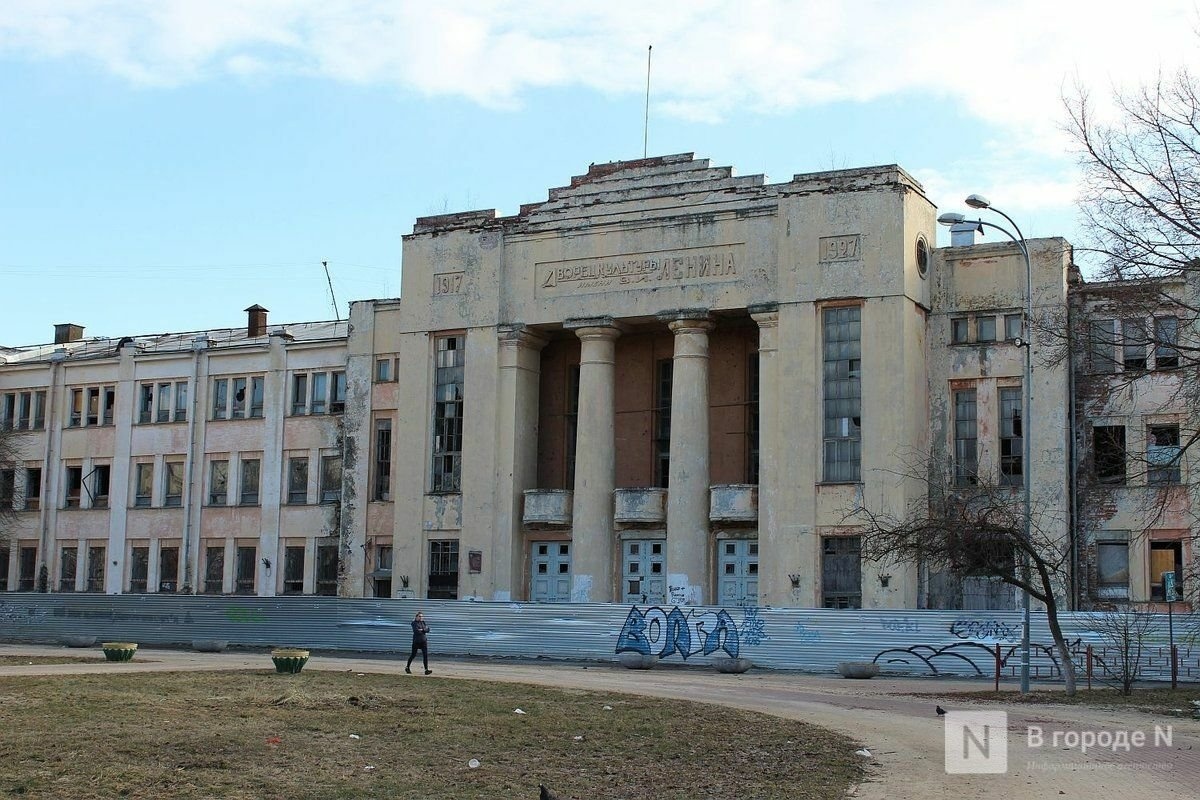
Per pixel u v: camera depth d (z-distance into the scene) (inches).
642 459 2246.6
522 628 1892.2
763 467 1990.7
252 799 721.0
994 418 1955.0
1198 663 1501.0
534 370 2256.4
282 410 2551.7
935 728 1040.2
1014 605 1888.5
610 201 2171.5
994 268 1988.2
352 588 2351.1
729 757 894.4
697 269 2081.7
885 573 1878.7
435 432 2271.2
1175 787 758.5
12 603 2278.5
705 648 1770.4
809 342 1978.3
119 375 2738.7
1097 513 1913.1
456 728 989.8
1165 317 1517.0
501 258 2240.4
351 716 1029.8
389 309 2410.2
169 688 1190.9
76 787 733.9
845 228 1974.7
